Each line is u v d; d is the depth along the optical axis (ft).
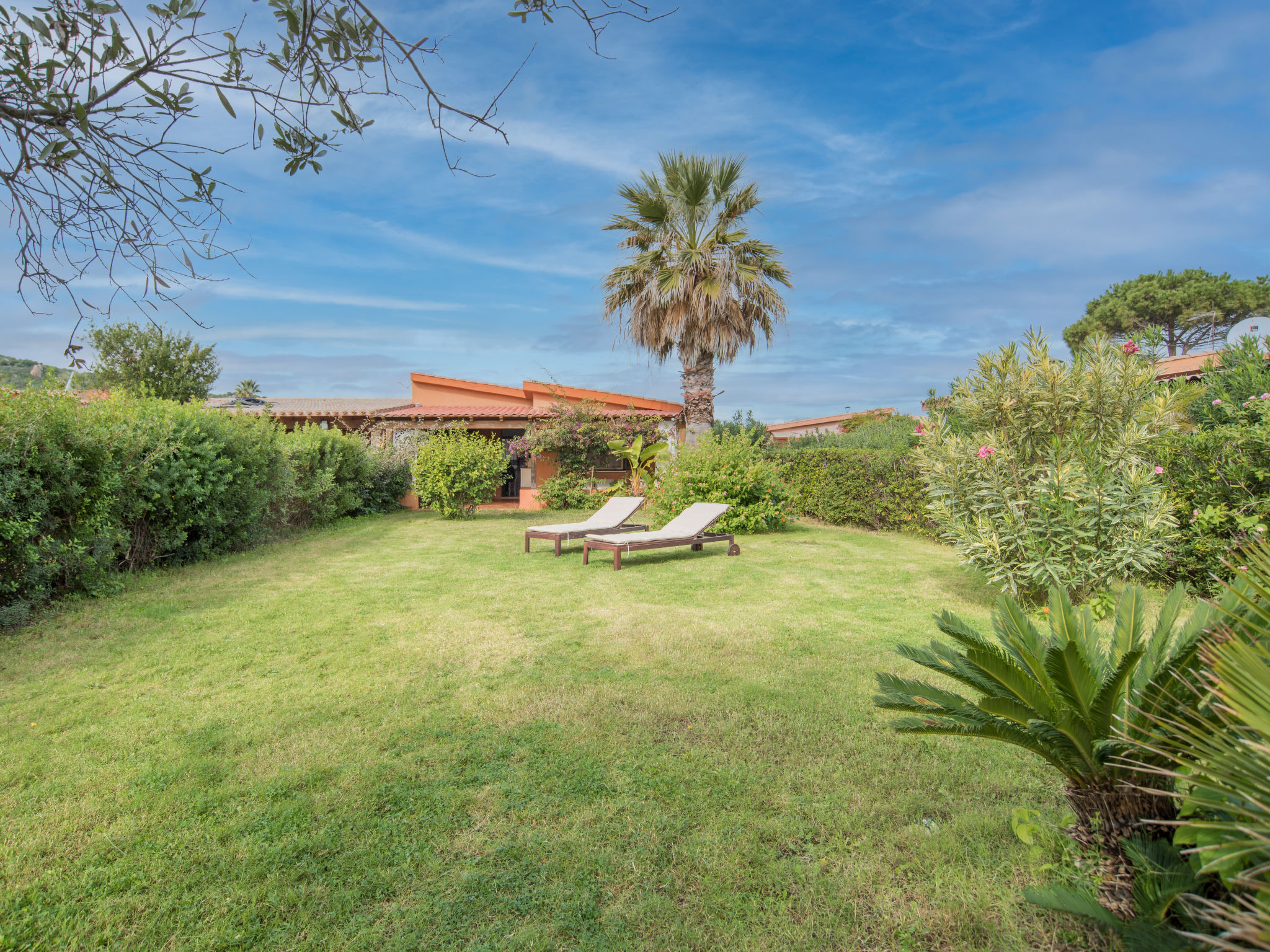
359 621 19.62
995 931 6.76
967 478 22.12
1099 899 6.70
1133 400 20.29
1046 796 9.51
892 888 7.52
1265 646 4.84
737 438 54.08
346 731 11.86
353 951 6.67
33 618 19.63
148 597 22.58
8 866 7.91
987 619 19.47
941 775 10.13
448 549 34.88
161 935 6.89
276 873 7.84
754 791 9.63
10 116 6.27
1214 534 20.45
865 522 42.57
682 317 52.26
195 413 29.68
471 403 69.00
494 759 10.75
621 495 59.26
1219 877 5.59
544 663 15.66
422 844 8.44
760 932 6.88
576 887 7.61
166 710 12.89
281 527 39.22
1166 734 6.41
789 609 21.02
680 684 14.12
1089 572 18.79
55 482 21.13
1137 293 89.51
